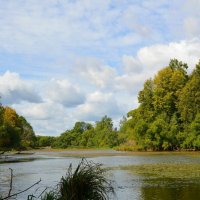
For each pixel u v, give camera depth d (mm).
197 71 88625
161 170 35625
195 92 87062
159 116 93562
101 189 12664
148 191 22484
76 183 12219
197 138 83500
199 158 55844
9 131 85688
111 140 142500
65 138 174375
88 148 159875
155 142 89625
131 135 100812
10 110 110375
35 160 59531
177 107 92375
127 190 22812
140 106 98688
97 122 163500
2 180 29266
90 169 12773
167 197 20547
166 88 96000
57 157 70250
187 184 25344
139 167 39500
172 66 100125
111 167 40094
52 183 27078
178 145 89562
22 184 26641
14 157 71562
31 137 149500
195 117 86188
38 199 19922
